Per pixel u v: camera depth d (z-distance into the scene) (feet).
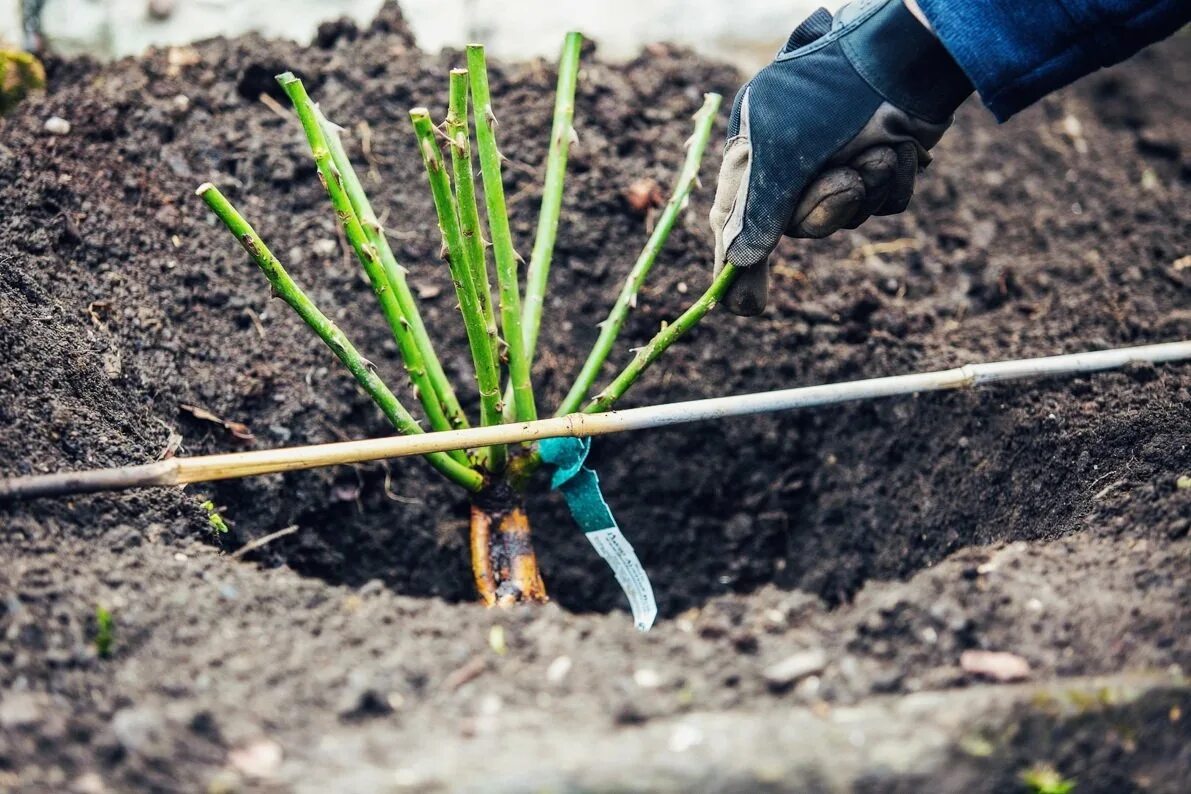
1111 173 8.97
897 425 6.89
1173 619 4.82
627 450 7.18
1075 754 4.31
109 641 4.58
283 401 6.70
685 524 7.16
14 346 5.70
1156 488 5.72
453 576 6.79
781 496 7.11
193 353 6.66
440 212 5.15
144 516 5.45
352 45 8.18
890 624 4.92
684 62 8.61
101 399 5.95
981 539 6.29
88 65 7.91
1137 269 7.89
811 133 5.06
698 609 6.87
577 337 7.34
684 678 4.69
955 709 4.37
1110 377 6.50
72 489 5.02
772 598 5.32
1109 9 4.78
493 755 4.19
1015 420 6.50
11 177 6.50
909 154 5.15
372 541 6.73
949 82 5.05
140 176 7.06
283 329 6.93
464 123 5.03
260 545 6.21
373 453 5.32
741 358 7.25
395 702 4.51
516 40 9.21
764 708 4.55
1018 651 4.79
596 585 7.07
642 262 6.05
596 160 7.72
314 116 5.35
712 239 7.60
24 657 4.42
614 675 4.69
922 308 7.66
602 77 8.23
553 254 7.48
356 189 5.84
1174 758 4.33
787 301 7.41
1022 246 8.32
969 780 4.18
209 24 8.96
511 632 4.95
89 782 4.03
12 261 6.10
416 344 5.86
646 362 5.72
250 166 7.39
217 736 4.25
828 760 4.19
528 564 6.12
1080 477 6.15
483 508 6.15
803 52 5.14
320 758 4.21
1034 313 7.66
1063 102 9.58
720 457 7.14
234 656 4.66
